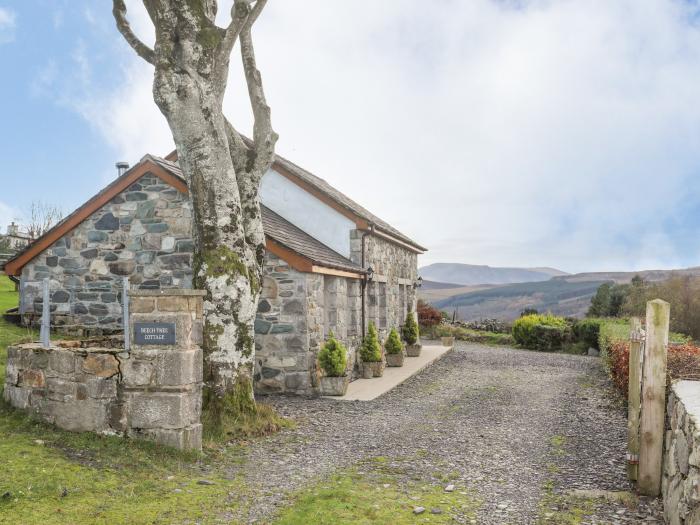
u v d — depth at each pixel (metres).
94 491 5.22
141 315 6.77
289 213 16.64
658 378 5.89
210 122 8.52
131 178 12.97
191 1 8.41
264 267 12.33
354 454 7.50
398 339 17.30
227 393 8.35
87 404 6.85
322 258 13.31
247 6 8.52
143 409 6.72
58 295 13.41
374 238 17.31
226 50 8.68
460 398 12.19
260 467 6.71
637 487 5.97
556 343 23.31
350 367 14.62
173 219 12.84
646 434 5.91
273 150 9.62
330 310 13.85
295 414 10.10
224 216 8.56
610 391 13.11
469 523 5.12
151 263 12.93
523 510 5.48
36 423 6.99
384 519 5.06
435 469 6.89
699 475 3.93
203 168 8.50
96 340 8.56
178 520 4.84
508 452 7.74
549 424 9.55
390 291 19.20
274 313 12.27
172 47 8.36
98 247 13.24
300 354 12.15
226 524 4.84
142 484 5.56
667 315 5.91
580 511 5.46
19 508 4.64
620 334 14.43
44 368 7.14
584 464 7.17
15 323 13.84
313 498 5.48
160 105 8.41
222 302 8.42
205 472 6.30
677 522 4.61
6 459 5.66
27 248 13.52
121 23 8.88
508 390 13.29
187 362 6.76
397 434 8.75
